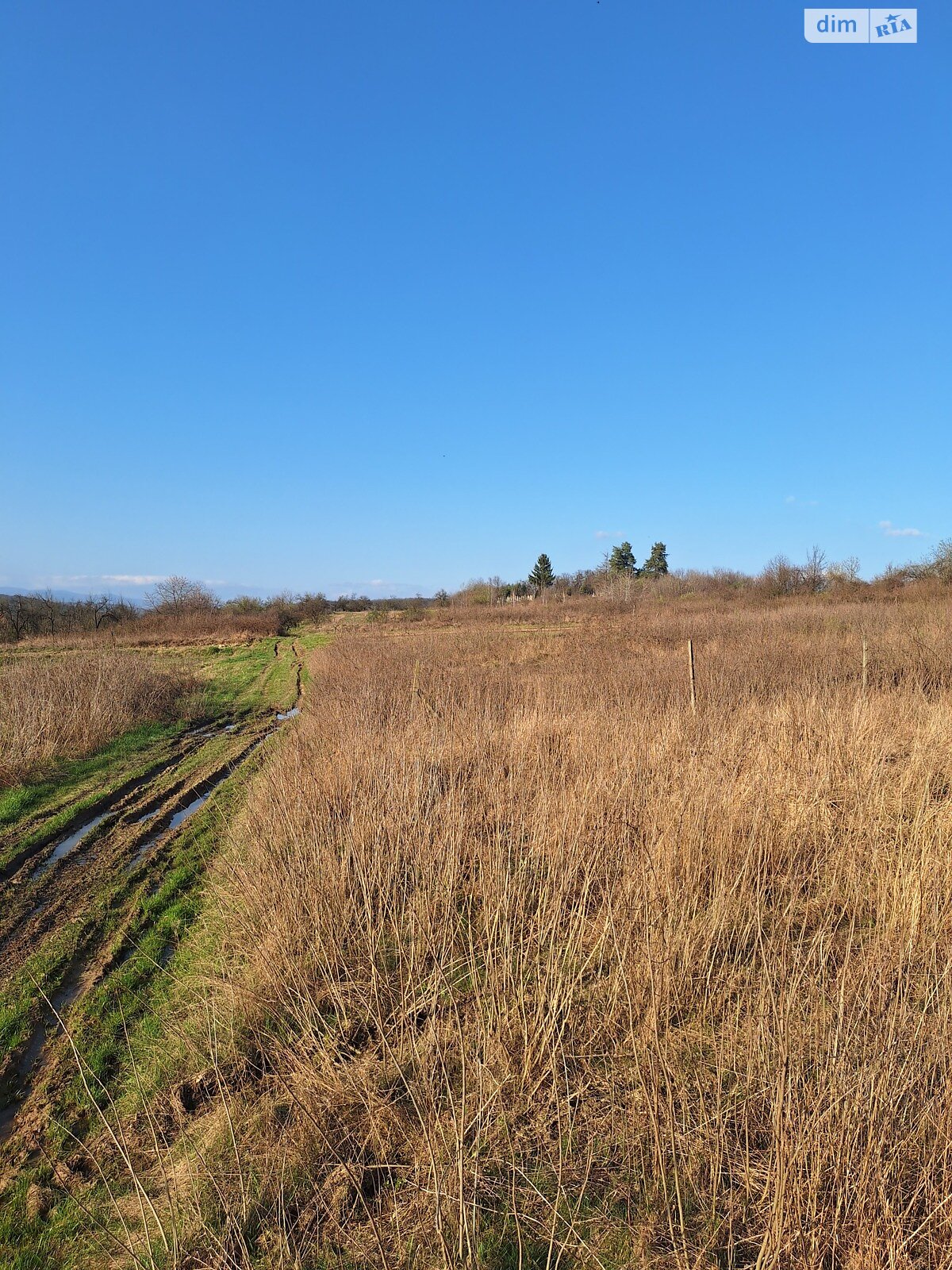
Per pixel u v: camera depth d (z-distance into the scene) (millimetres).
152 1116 3488
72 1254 2822
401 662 17453
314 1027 3791
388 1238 2744
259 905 5004
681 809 5453
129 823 8461
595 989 3979
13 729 11219
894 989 3602
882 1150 2654
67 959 5223
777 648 15023
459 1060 3604
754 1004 3689
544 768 6984
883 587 35531
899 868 4637
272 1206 2887
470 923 4590
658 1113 3039
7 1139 3475
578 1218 2756
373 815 5812
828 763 6734
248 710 16984
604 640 21391
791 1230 2469
